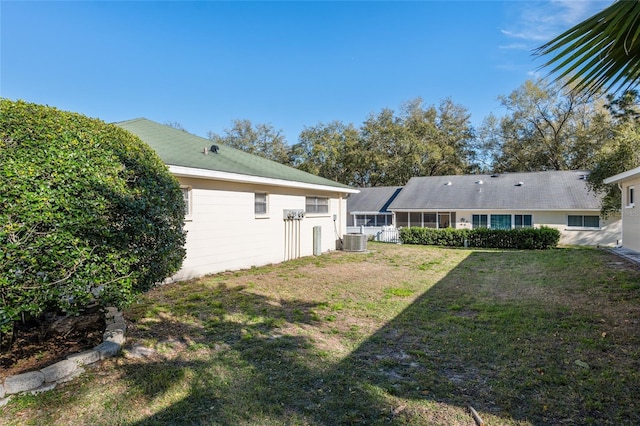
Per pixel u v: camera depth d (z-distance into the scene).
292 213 10.98
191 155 8.46
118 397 2.68
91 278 2.97
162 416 2.45
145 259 3.49
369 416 2.44
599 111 24.52
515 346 3.63
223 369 3.18
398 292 6.33
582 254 10.23
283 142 38.72
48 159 2.83
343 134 35.19
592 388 2.70
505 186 20.92
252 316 4.84
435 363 3.30
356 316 4.89
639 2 1.48
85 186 2.97
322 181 13.00
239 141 38.53
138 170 3.59
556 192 19.06
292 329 4.32
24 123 2.91
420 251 13.30
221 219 8.55
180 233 4.20
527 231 14.82
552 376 2.93
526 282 6.93
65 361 3.05
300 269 9.09
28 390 2.69
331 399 2.66
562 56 1.84
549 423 2.30
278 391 2.79
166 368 3.18
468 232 15.87
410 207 21.16
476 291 6.34
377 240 19.14
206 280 7.50
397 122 32.97
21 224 2.62
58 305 2.95
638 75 1.97
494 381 2.90
